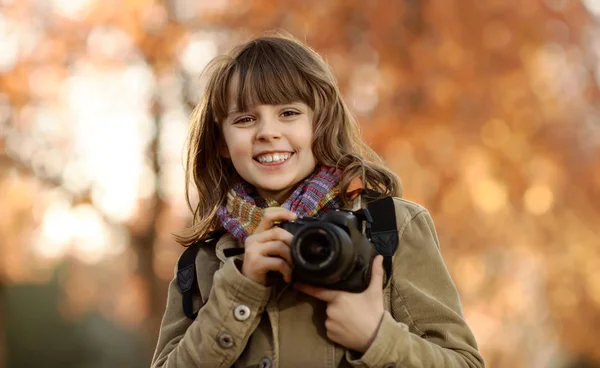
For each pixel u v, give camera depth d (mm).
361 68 8500
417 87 8508
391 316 2137
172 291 2455
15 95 9758
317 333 2156
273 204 2324
